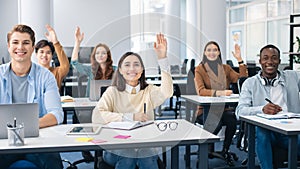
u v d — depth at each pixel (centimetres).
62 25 877
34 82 257
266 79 331
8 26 774
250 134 303
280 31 871
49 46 402
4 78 250
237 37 1068
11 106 223
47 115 254
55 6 872
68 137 227
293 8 805
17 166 234
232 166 397
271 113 304
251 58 1007
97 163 251
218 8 667
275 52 327
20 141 208
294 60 573
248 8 1016
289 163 257
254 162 304
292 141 254
